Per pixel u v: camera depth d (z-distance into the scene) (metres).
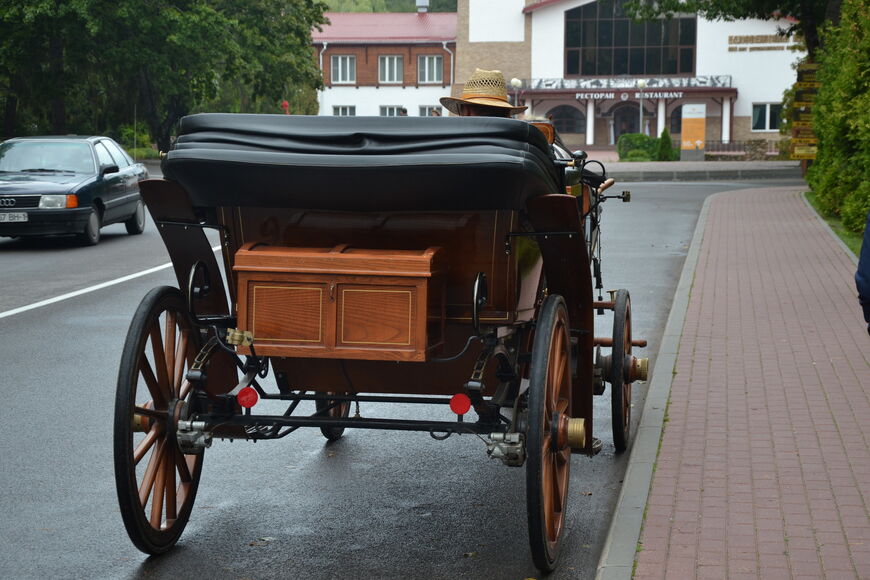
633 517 5.08
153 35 42.34
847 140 18.30
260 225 4.68
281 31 50.62
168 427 4.70
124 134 52.53
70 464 6.26
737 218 20.83
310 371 4.88
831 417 6.85
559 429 4.55
